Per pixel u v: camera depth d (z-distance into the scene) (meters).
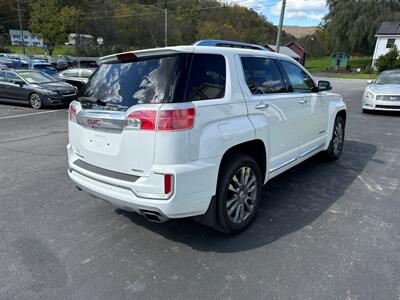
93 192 2.95
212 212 2.82
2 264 2.68
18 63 25.48
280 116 3.58
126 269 2.62
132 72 2.78
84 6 54.44
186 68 2.58
